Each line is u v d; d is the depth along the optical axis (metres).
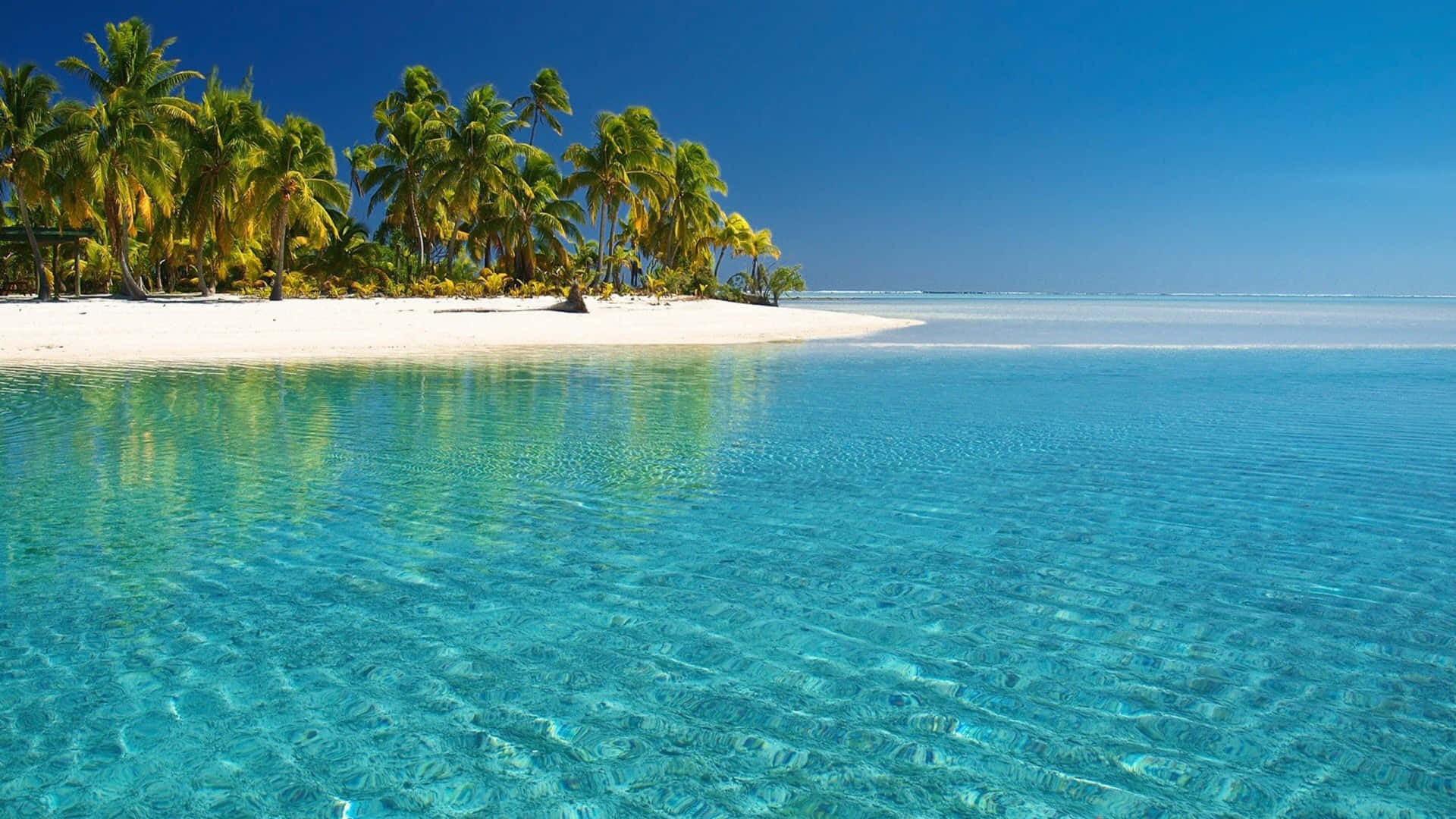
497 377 18.83
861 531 7.55
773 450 11.21
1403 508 8.29
